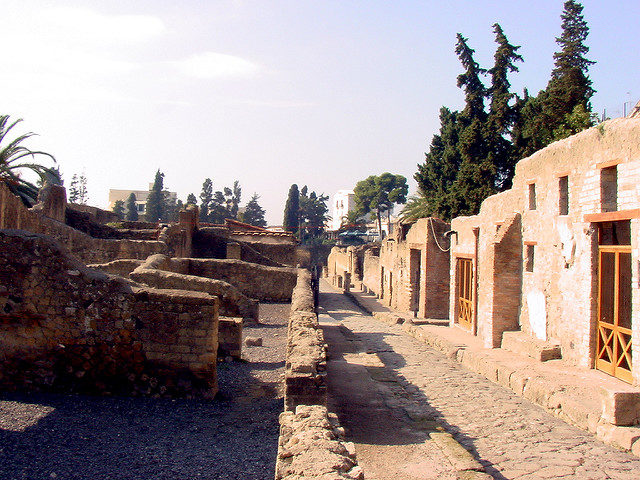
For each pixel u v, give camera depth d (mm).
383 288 42594
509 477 7605
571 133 27844
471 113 35781
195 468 7629
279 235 43469
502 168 34156
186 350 10922
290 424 6387
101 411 9898
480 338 19219
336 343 18359
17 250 10750
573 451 8695
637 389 9570
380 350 18391
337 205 162625
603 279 12578
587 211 12852
